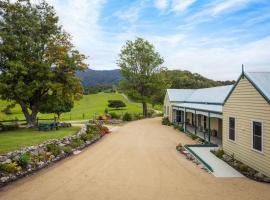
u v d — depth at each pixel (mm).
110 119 38406
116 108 63500
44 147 14383
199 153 16125
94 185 10086
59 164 13219
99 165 13133
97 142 20438
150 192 9375
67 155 15211
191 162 14023
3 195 8961
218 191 9516
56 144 15750
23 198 8727
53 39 24297
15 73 21984
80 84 25719
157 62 46719
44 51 24438
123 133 26062
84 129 23078
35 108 25812
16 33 23375
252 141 12531
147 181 10641
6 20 23078
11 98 24375
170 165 13297
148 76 46719
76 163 13469
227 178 11180
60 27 25844
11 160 11461
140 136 24047
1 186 9742
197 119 29219
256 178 11094
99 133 23500
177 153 16391
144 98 46969
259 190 9625
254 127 12445
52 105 26703
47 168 12406
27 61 23172
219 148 17359
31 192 9266
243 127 13500
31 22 23531
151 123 37188
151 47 46469
